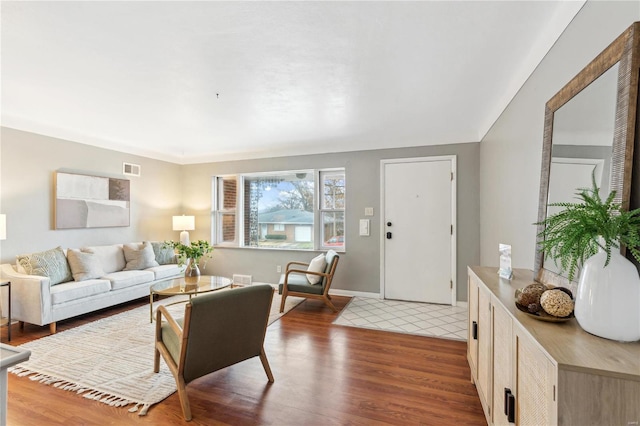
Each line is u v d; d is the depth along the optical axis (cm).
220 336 199
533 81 206
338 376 234
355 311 393
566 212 110
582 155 136
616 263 98
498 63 221
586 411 82
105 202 438
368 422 182
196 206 561
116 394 208
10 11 162
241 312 206
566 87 150
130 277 396
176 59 215
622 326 94
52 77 242
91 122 361
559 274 148
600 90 123
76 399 203
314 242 491
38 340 296
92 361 254
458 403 200
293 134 416
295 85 259
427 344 292
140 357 262
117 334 312
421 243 434
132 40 192
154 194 518
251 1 156
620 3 117
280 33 185
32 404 198
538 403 99
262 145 481
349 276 468
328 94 279
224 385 222
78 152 408
